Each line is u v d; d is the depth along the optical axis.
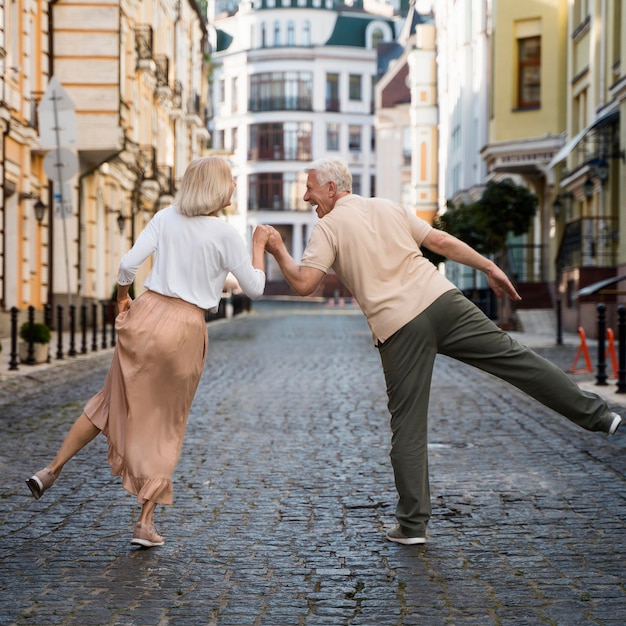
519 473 7.74
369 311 5.57
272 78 96.19
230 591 4.71
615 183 26.12
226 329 32.62
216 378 15.53
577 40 30.44
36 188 26.83
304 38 97.00
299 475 7.70
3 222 24.17
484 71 43.94
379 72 89.00
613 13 25.97
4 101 22.56
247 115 96.62
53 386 14.19
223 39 101.06
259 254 5.64
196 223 5.50
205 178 5.52
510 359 5.53
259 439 9.50
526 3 32.97
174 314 5.45
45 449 8.89
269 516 6.32
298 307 68.00
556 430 10.03
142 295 5.55
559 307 22.03
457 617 4.31
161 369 5.43
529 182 35.03
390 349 5.58
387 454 8.66
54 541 5.68
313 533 5.88
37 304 26.88
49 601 4.54
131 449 5.45
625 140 24.44
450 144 54.03
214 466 8.09
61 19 29.25
